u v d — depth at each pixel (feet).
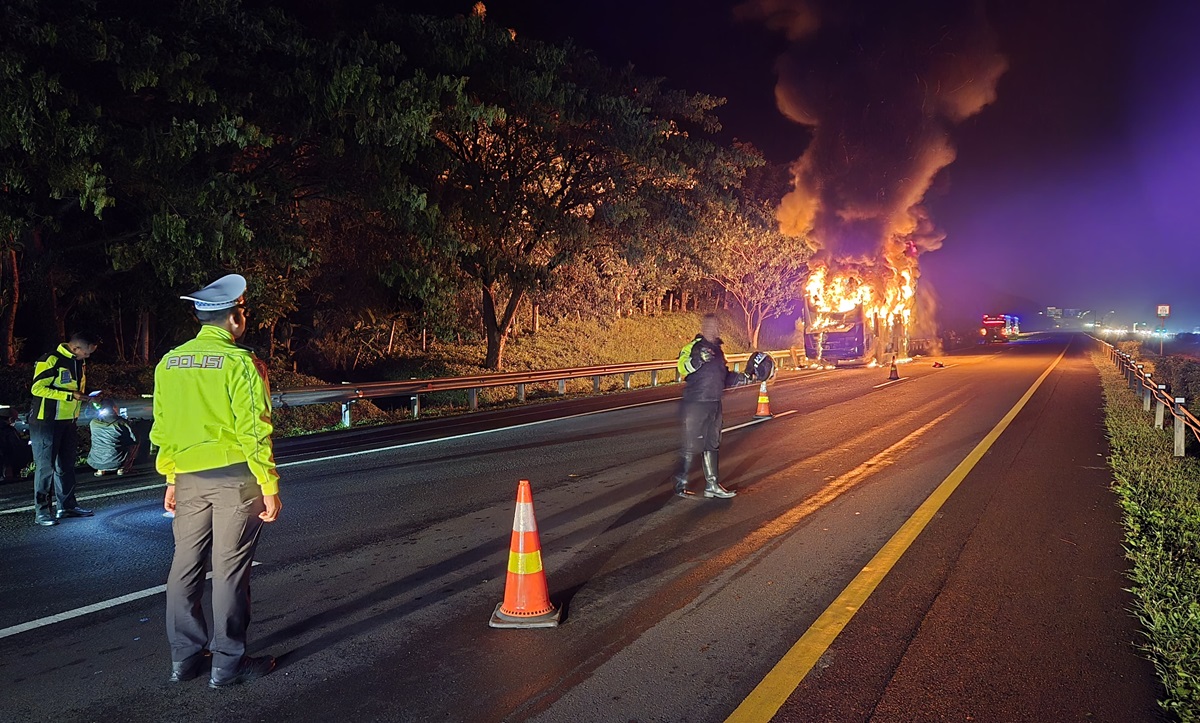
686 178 81.56
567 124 72.49
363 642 14.96
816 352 101.04
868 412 50.16
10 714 12.33
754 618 15.94
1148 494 25.44
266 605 16.89
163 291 57.00
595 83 78.28
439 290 68.80
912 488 27.78
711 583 18.07
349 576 18.78
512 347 102.89
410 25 61.16
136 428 39.19
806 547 20.76
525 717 12.08
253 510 13.34
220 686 13.19
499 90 67.72
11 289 51.29
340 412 55.47
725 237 110.11
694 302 154.40
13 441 31.63
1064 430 41.93
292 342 86.02
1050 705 12.38
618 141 71.67
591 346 111.75
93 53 36.65
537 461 33.76
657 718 12.01
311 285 75.51
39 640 15.16
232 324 13.76
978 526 22.75
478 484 29.01
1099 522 23.15
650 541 21.45
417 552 20.66
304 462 34.12
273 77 46.78
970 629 15.30
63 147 36.40
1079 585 17.75
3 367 49.88
